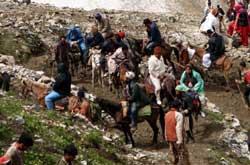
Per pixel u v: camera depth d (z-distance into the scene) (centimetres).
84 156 1714
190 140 2194
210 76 2925
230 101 2775
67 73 2136
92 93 2595
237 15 3412
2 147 1578
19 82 2364
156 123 2133
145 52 2723
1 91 2200
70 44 2731
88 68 2769
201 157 2072
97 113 2172
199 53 2905
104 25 2764
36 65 2891
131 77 2088
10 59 2784
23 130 1733
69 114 2077
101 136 1967
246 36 3391
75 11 3722
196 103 2191
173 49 2814
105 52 2631
